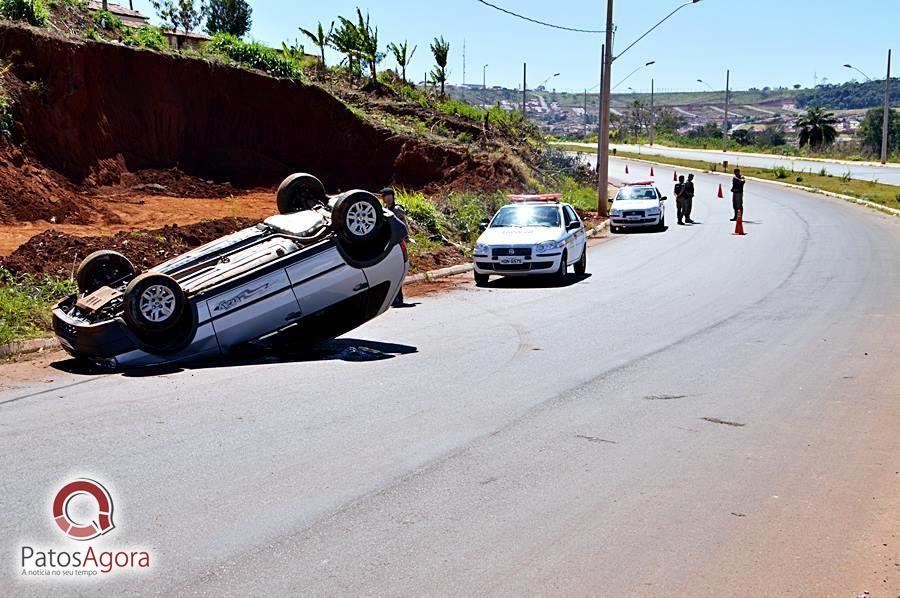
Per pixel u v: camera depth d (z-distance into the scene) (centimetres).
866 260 2034
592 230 2989
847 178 5681
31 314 1222
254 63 3419
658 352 1084
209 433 723
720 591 450
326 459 657
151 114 2925
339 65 4706
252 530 522
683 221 3356
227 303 1030
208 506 560
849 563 484
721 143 12038
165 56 2989
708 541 512
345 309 1152
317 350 1123
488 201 2772
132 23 4106
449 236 2333
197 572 466
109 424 750
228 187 2941
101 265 1123
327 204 1251
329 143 3425
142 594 442
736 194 2802
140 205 2492
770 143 17288
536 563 480
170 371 985
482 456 668
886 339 1145
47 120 2483
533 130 5434
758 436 729
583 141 13712
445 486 600
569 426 754
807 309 1395
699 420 778
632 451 685
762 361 1026
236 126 3216
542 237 1758
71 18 3103
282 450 677
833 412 805
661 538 516
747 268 1959
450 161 3575
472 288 1734
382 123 3647
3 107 2317
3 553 490
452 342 1160
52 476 614
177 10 4531
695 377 947
